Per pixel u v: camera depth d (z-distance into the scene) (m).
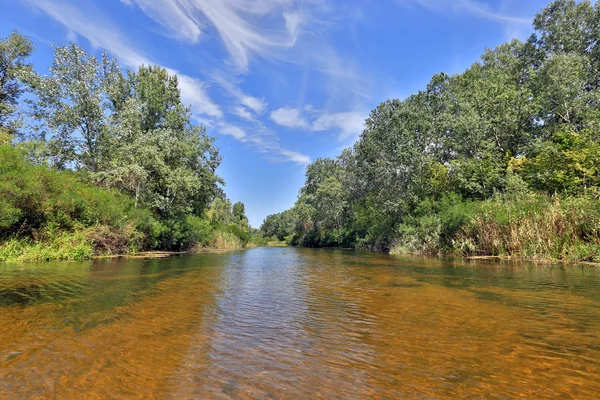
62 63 23.09
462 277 10.15
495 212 17.55
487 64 37.25
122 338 4.47
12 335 4.52
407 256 21.33
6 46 27.23
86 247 15.52
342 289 8.46
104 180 23.02
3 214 12.55
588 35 28.39
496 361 3.76
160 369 3.51
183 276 10.52
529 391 3.05
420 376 3.39
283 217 96.69
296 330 4.95
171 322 5.27
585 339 4.45
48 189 15.02
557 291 7.65
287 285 9.12
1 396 2.87
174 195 25.58
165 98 32.72
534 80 27.14
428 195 27.11
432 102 34.53
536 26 31.77
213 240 36.59
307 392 3.03
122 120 24.69
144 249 22.30
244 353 4.01
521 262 14.30
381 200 31.83
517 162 22.78
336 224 51.88
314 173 61.59
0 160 13.33
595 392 3.02
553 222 14.32
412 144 28.77
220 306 6.44
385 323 5.30
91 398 2.87
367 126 41.69
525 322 5.25
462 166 24.36
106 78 25.88
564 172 18.30
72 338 4.44
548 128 25.09
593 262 12.97
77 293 7.29
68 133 23.83
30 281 8.63
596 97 23.03
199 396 2.93
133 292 7.60
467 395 2.98
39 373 3.36
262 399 2.88
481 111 26.33
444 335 4.68
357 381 3.27
